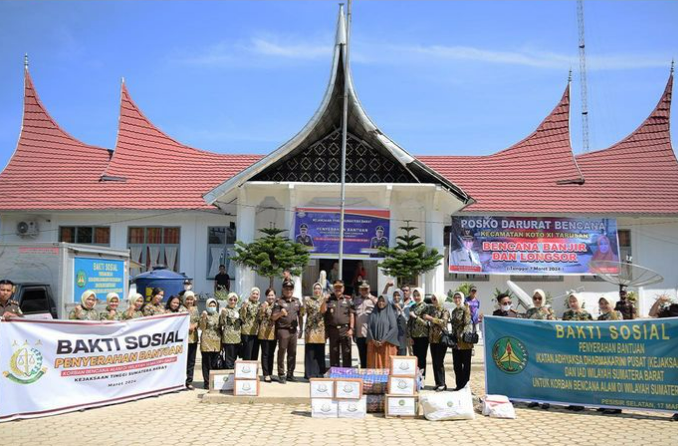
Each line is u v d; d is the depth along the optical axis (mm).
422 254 20188
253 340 13109
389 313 12508
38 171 28109
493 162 29594
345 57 18172
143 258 25516
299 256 20359
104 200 25938
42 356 10133
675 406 10023
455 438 8914
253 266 20469
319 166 21812
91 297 11453
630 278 17766
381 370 11125
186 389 12609
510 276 24938
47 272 15562
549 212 25188
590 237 24297
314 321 13180
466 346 12250
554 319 11523
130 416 10180
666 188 26656
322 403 10242
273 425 9641
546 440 8781
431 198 21406
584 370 10672
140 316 12430
